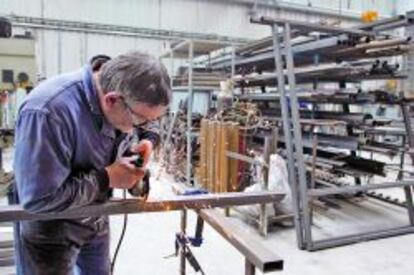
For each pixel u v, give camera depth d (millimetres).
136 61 873
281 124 4000
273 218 3242
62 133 920
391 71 3504
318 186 3760
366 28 3584
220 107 4645
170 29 8078
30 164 860
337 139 3859
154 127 1263
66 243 1238
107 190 1021
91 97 974
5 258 2055
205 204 1238
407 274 2615
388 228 3434
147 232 3209
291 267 2666
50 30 7262
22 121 887
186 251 1422
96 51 7648
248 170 4070
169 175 5031
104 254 1515
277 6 8406
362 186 3225
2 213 990
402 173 4316
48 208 898
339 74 3623
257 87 5504
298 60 4223
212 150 4332
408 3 8938
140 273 2520
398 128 4340
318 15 8758
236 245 1076
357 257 2861
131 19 7785
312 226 3502
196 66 5879
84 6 7426
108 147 1103
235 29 8531
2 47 2736
